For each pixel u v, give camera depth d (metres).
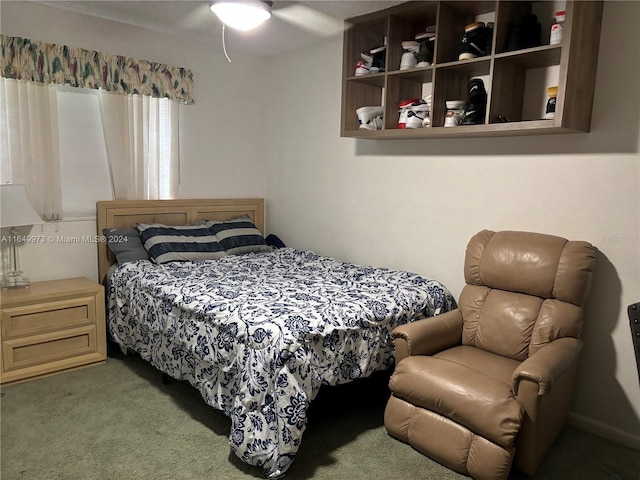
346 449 2.26
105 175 3.50
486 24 2.64
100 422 2.43
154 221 3.68
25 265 3.13
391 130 2.94
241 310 2.28
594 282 2.47
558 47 2.20
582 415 2.57
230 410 2.22
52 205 3.18
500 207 2.82
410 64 2.88
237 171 4.23
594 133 2.41
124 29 3.40
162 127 3.69
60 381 2.89
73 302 3.00
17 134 2.98
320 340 2.18
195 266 3.27
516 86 2.59
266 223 4.44
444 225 3.11
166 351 2.70
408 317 2.65
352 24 3.11
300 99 4.02
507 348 2.44
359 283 2.93
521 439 2.01
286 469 2.00
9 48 2.89
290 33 3.48
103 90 3.31
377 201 3.51
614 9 2.30
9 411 2.52
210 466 2.09
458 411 2.04
